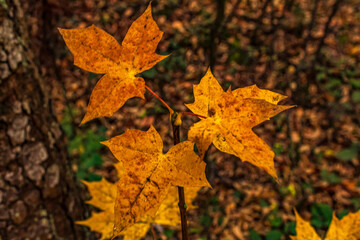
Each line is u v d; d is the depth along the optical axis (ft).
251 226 12.94
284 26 20.30
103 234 3.74
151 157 1.85
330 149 15.98
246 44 19.21
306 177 14.60
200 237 12.24
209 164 12.83
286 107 1.87
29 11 11.32
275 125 16.12
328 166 15.30
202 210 13.05
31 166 5.99
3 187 5.74
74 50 1.79
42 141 6.18
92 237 7.97
